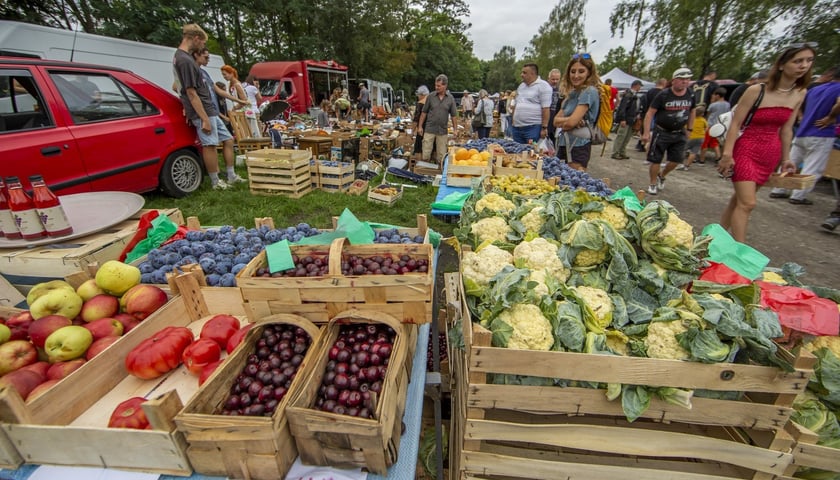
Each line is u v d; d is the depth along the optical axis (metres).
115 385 1.49
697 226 5.60
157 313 1.70
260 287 1.52
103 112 4.83
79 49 7.52
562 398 1.33
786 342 1.43
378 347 1.37
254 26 26.50
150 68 8.88
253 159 6.07
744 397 1.35
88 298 1.79
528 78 6.68
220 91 8.10
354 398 1.21
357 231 1.96
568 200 2.19
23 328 1.68
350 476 1.17
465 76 54.25
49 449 1.16
